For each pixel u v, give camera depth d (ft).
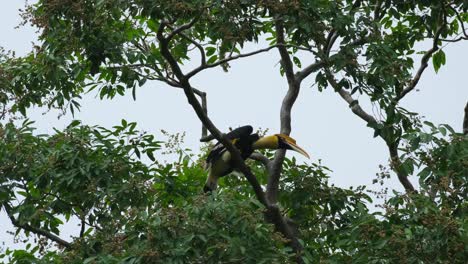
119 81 57.36
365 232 49.26
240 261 46.70
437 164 53.31
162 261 45.78
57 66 57.36
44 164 55.42
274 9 51.49
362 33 56.80
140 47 58.18
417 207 49.88
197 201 47.44
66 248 53.26
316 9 53.78
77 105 59.57
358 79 55.83
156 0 49.88
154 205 55.31
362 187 58.65
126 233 48.03
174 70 51.96
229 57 53.21
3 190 55.31
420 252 48.42
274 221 55.16
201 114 52.49
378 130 55.62
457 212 51.75
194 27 59.62
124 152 56.85
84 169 54.80
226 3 51.06
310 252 56.18
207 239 46.37
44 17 51.70
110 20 52.60
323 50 58.34
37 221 55.47
